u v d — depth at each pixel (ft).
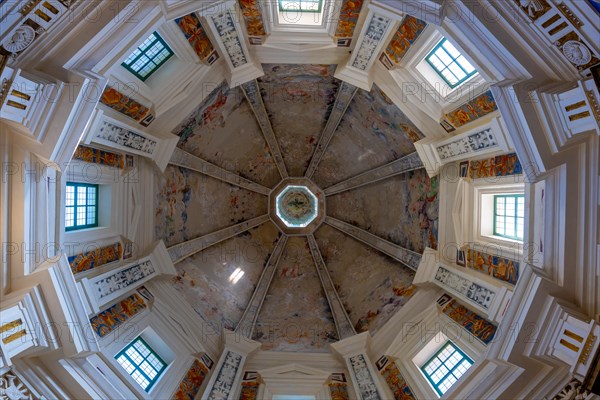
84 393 30.60
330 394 40.88
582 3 21.90
